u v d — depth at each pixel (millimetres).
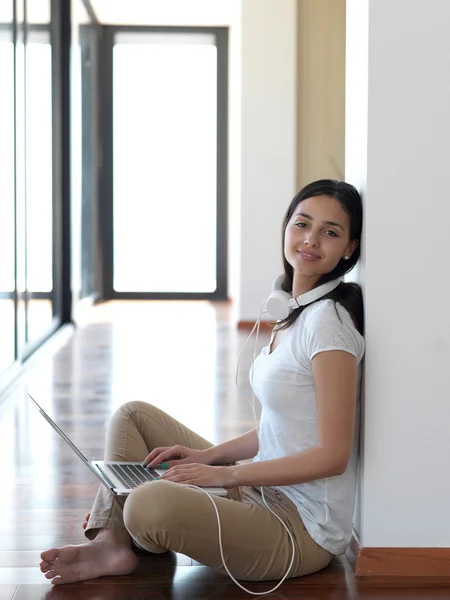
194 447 2521
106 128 9898
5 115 5047
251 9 7391
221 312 8805
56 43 7129
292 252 2207
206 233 10031
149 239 10000
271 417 2195
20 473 3283
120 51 9859
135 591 2168
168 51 9867
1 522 2729
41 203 6398
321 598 2131
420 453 2234
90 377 5266
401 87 2168
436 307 2205
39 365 5660
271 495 2248
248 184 7512
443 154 2176
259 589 2172
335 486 2191
